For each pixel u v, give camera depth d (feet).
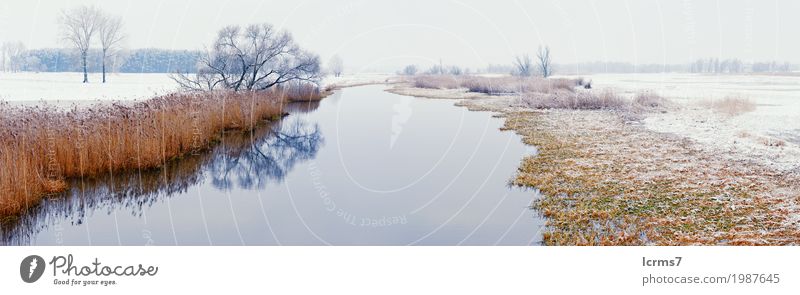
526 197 31.19
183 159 43.75
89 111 43.83
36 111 43.27
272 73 86.43
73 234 24.94
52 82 92.02
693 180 33.91
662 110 78.38
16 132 34.53
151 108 46.42
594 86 122.83
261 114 68.59
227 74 79.97
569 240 23.15
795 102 76.79
